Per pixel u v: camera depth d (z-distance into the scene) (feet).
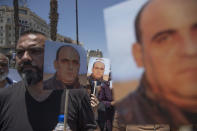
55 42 4.50
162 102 2.69
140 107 2.79
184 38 2.60
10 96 4.42
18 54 4.52
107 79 9.80
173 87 2.64
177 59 2.62
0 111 4.31
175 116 2.63
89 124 4.85
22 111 4.25
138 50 2.83
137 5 2.87
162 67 2.69
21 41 4.45
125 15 2.94
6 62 7.40
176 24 2.64
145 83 2.77
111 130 9.30
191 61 2.58
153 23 2.75
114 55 2.95
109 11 3.04
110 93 9.66
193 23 2.58
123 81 2.89
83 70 4.91
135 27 2.86
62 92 4.75
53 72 4.38
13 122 4.18
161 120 2.68
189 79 2.58
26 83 4.48
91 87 9.93
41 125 4.22
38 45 4.39
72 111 4.65
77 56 4.80
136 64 2.83
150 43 2.76
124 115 2.85
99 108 9.21
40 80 4.50
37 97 4.46
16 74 7.91
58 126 4.24
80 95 4.87
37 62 4.43
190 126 2.63
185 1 2.61
